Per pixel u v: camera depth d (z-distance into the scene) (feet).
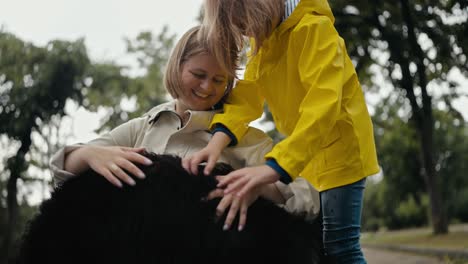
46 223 6.06
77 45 66.85
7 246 60.85
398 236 77.20
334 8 48.44
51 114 66.03
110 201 6.02
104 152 6.38
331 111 6.70
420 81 50.16
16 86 63.82
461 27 38.32
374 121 68.74
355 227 8.13
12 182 63.87
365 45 52.16
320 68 7.08
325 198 8.25
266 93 8.36
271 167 6.21
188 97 7.46
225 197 6.01
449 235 47.98
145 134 7.75
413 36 47.24
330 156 8.14
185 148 7.47
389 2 47.80
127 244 5.84
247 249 6.02
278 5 7.65
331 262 8.05
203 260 5.90
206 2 7.27
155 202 5.96
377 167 8.48
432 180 51.62
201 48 7.17
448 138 114.21
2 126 63.36
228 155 7.42
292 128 8.20
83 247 5.88
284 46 7.91
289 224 6.54
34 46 65.57
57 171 6.64
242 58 7.70
